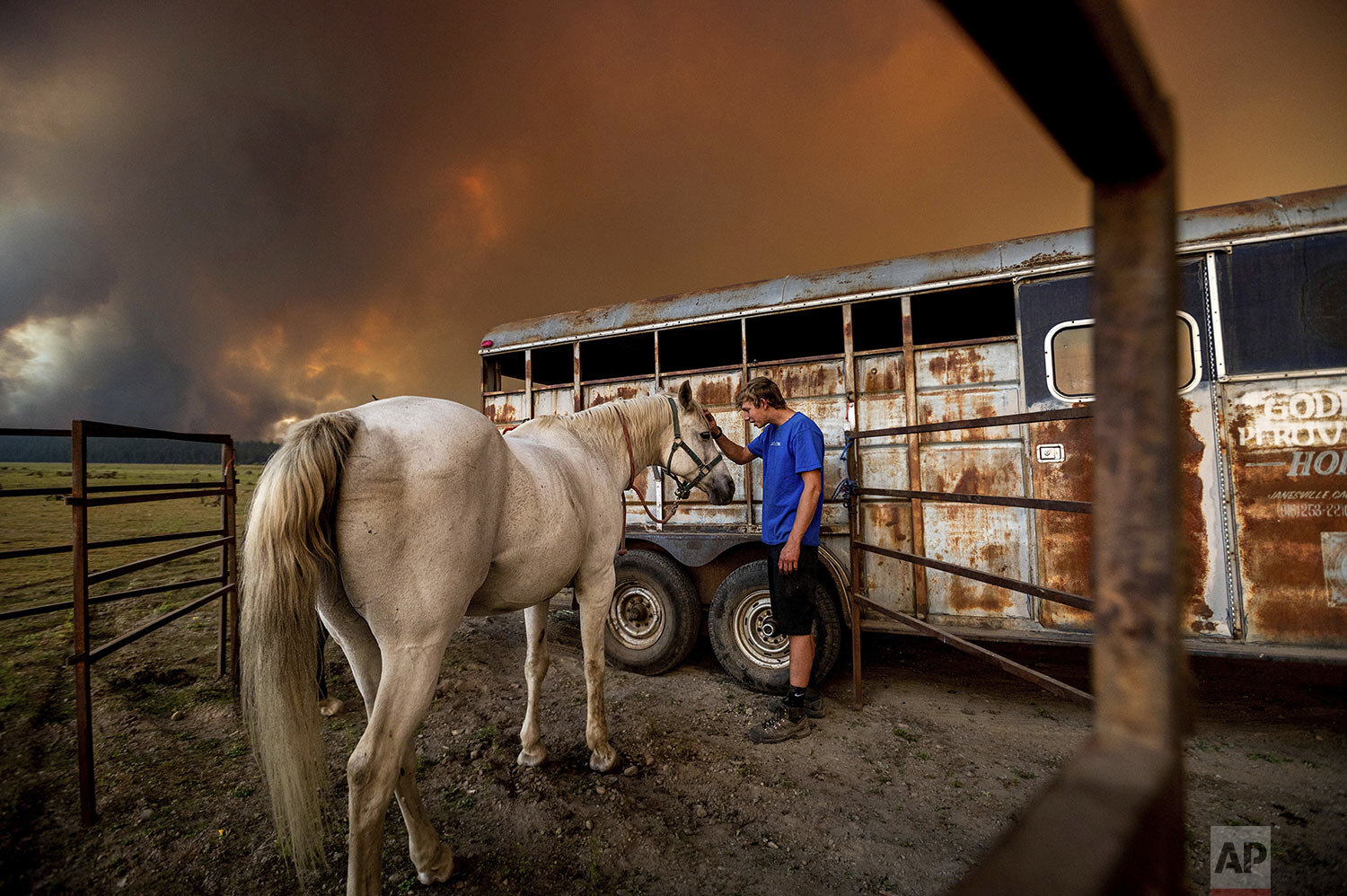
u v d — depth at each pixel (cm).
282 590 158
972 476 319
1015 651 410
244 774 265
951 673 379
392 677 171
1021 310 314
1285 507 263
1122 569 36
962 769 263
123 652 439
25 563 900
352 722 317
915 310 410
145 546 1053
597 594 261
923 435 330
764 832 223
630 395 412
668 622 369
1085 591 291
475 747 286
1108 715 36
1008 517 311
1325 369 260
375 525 170
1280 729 288
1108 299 36
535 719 270
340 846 219
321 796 248
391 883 200
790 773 262
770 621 345
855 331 459
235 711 329
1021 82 26
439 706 335
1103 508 37
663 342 480
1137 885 27
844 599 335
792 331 458
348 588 172
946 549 322
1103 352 37
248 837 224
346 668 396
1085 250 301
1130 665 36
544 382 575
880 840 218
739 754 277
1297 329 265
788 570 285
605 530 264
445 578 179
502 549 205
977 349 323
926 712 321
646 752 278
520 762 269
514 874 205
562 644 449
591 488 259
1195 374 279
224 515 374
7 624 533
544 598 237
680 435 320
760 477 370
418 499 175
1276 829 217
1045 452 305
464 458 187
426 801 245
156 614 566
